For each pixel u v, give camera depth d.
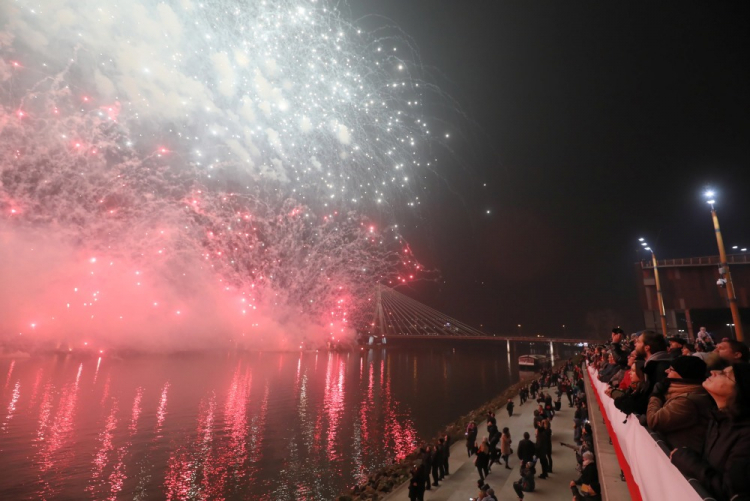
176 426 30.55
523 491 12.68
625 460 4.70
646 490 3.23
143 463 23.50
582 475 8.07
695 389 3.01
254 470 23.48
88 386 41.12
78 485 20.34
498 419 26.27
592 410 12.46
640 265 45.31
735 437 2.23
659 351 4.17
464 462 18.30
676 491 2.39
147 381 46.22
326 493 20.69
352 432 31.80
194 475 22.39
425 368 88.00
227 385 47.56
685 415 2.79
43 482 20.42
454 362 110.25
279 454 26.30
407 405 42.75
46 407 32.78
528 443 13.73
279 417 35.25
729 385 2.35
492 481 14.88
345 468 24.19
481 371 83.00
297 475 22.92
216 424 31.78
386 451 27.34
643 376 4.09
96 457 23.86
